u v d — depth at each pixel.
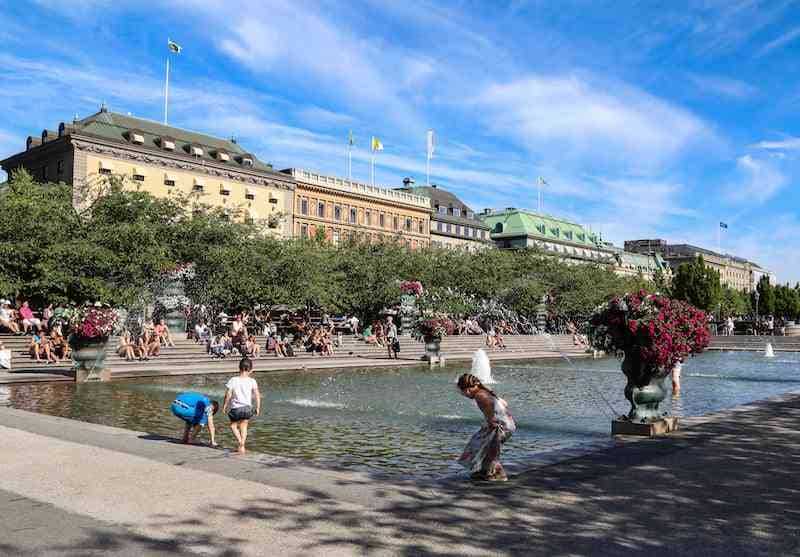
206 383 25.02
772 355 51.31
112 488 8.21
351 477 8.90
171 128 79.50
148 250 42.06
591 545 6.36
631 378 12.92
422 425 15.66
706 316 13.02
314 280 50.38
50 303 39.88
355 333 50.47
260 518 7.06
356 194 98.25
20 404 18.44
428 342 38.12
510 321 70.75
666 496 8.06
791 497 8.05
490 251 76.94
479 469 8.82
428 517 7.15
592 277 81.56
